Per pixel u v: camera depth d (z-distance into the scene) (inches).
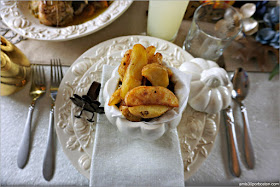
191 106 12.5
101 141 10.4
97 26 14.3
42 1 14.3
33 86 13.5
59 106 12.1
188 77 9.7
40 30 14.1
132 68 8.9
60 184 11.3
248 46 15.9
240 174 12.1
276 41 14.8
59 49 15.4
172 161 10.2
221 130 13.3
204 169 12.2
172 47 14.7
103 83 11.8
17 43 15.1
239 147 13.0
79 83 12.8
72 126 11.6
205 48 14.6
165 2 13.4
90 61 13.7
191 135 11.9
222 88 12.6
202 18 16.0
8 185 11.1
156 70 8.8
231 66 15.6
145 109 8.5
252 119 14.1
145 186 9.7
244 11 15.5
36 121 12.8
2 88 12.4
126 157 10.2
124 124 9.4
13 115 12.9
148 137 9.7
